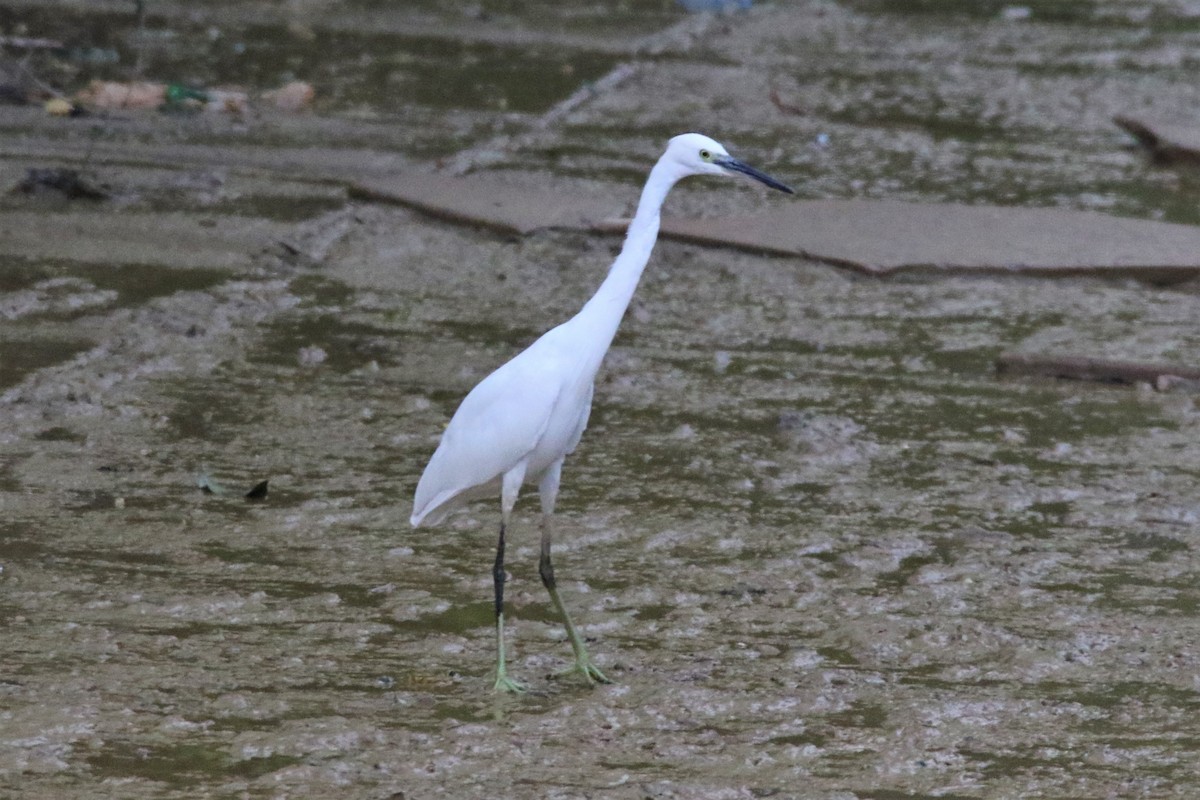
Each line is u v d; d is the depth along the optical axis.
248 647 8.89
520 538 10.71
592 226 17.69
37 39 24.59
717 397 13.55
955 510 11.46
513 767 7.70
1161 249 17.59
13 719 7.86
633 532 10.84
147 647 8.80
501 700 8.45
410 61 25.66
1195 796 7.66
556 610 9.62
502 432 8.59
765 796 7.48
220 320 14.40
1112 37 31.33
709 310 15.78
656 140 22.03
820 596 9.95
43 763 7.47
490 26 28.94
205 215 17.38
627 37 28.72
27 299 14.36
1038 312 16.11
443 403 13.02
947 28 31.84
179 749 7.71
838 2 34.34
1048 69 28.12
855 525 11.12
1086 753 8.10
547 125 22.36
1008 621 9.70
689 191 19.56
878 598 9.95
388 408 12.83
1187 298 16.72
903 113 24.47
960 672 9.04
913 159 21.73
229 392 12.91
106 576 9.66
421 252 16.92
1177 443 12.86
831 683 8.80
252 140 20.48
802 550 10.66
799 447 12.49
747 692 8.66
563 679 8.77
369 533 10.62
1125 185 20.84
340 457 11.84
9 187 17.69
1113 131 23.89
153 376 13.08
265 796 7.29
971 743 8.18
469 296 15.82
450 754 7.79
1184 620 9.77
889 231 18.00
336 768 7.57
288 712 8.16
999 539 10.92
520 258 16.92
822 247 17.34
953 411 13.46
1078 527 11.23
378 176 19.17
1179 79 27.52
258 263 16.02
